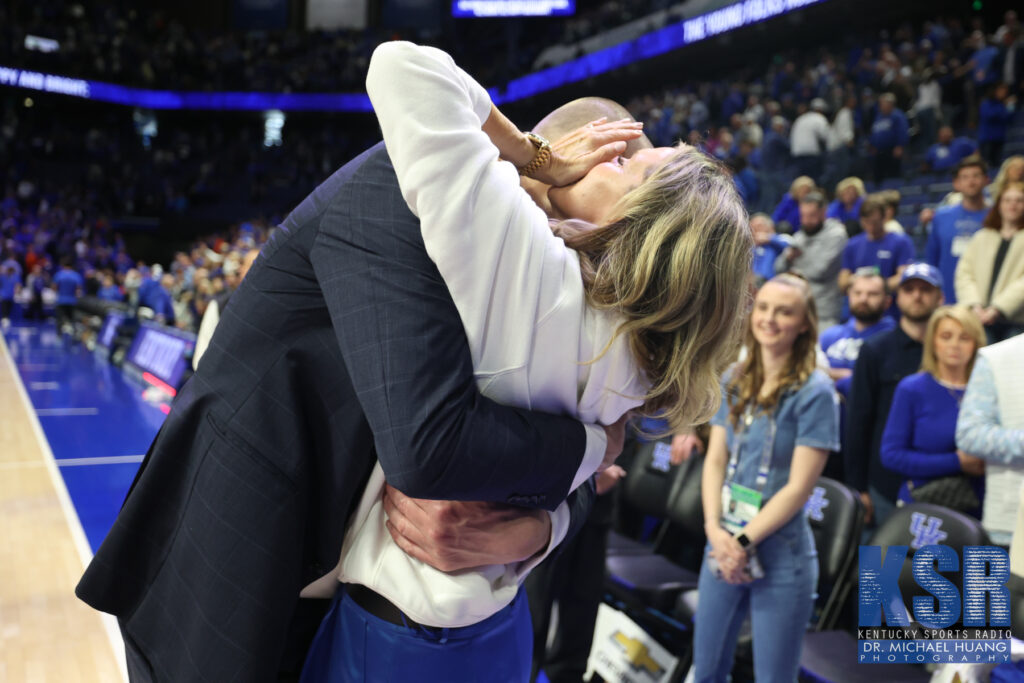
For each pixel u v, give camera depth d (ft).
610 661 8.09
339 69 83.05
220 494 2.54
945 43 29.91
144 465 2.86
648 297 2.45
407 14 85.92
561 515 3.03
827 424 6.06
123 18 85.66
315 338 2.57
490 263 2.28
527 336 2.38
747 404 6.56
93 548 10.22
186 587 2.60
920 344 9.13
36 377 25.96
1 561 9.29
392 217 2.35
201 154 84.07
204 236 72.23
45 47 77.36
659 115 42.52
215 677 2.50
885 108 25.27
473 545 2.72
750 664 7.39
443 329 2.28
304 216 2.58
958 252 12.46
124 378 26.71
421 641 2.80
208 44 86.33
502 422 2.33
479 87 2.53
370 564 2.79
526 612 3.32
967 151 24.03
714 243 2.46
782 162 28.30
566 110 3.19
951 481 7.91
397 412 2.19
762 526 6.05
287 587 2.57
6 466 14.01
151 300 31.78
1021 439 6.48
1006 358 6.86
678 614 7.78
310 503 2.67
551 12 66.13
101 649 7.30
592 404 2.64
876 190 25.61
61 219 65.41
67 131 79.77
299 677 3.15
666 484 9.36
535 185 2.90
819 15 41.37
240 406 2.58
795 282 6.25
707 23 47.24
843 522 7.41
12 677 6.68
